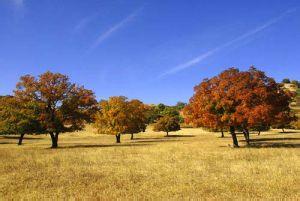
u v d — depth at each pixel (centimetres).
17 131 6359
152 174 2366
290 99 5156
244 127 5025
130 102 8631
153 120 17425
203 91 5138
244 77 4947
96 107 6419
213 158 3259
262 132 11062
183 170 2519
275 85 5072
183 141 7600
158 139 9569
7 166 2827
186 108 5316
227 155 3478
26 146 6681
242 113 4878
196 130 14362
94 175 2358
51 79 6062
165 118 11938
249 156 3362
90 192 1795
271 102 4959
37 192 1808
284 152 3616
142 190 1839
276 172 2312
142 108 8975
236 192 1758
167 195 1720
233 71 5031
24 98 6103
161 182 2070
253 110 4797
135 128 8631
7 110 6400
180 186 1931
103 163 3000
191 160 3125
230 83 4981
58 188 1917
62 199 1642
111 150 4481
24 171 2548
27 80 6112
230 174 2317
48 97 6003
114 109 8169
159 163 2928
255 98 4944
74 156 3631
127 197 1667
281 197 1608
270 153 3566
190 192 1788
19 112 6144
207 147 4900
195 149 4431
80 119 6253
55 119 5984
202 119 5097
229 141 6950
